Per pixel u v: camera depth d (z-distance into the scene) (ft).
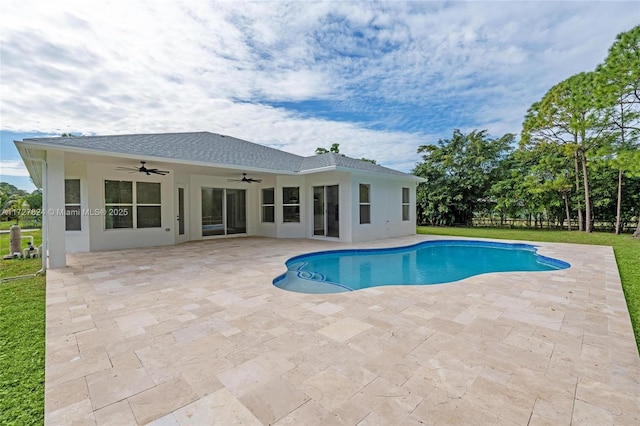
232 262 24.67
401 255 33.27
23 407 7.06
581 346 9.83
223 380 7.92
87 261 24.97
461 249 37.47
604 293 15.83
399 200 46.14
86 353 9.39
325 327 11.36
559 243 37.22
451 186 72.43
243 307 13.65
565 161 56.34
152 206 34.40
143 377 8.07
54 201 22.02
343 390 7.47
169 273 20.56
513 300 14.64
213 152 35.94
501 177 68.23
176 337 10.52
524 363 8.77
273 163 39.99
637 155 37.63
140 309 13.38
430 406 6.88
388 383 7.77
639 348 9.74
